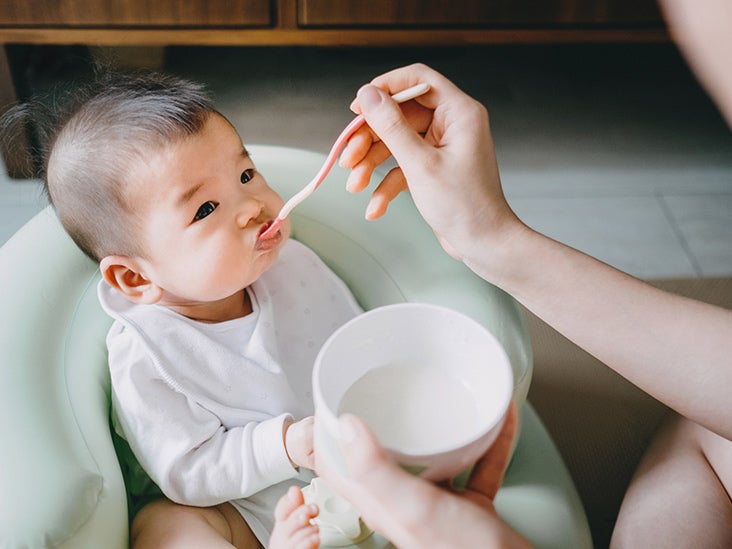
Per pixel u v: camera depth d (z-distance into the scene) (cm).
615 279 71
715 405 69
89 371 84
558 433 120
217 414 85
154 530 79
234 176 82
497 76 215
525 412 92
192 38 166
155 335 84
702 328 69
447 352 54
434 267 92
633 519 85
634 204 177
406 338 54
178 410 83
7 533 65
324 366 49
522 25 172
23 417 72
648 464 90
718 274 159
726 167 190
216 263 81
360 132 76
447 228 72
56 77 184
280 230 85
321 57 215
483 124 72
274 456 80
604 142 195
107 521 71
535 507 80
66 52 188
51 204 86
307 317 97
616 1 169
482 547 45
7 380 74
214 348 87
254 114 193
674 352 69
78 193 81
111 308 85
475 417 51
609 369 131
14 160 163
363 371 54
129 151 78
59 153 82
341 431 45
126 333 84
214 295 84
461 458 45
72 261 88
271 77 206
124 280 85
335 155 73
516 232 71
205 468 81
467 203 70
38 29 159
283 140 185
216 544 77
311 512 64
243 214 81
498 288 87
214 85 202
